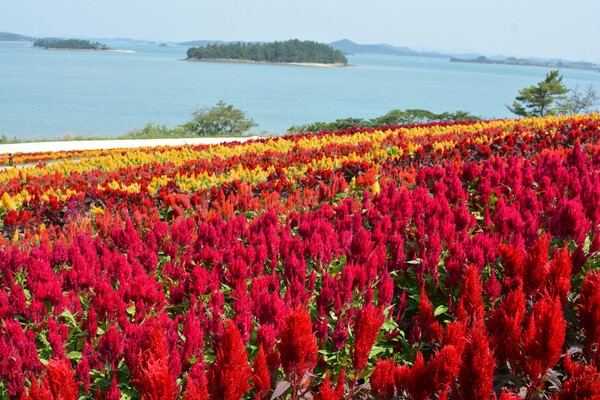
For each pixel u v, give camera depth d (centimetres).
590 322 311
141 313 408
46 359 379
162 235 596
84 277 461
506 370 331
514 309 317
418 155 1147
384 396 298
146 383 260
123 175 1299
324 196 792
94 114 7162
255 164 1254
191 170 1248
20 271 529
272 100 10412
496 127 1620
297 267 450
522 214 567
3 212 880
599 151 825
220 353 275
